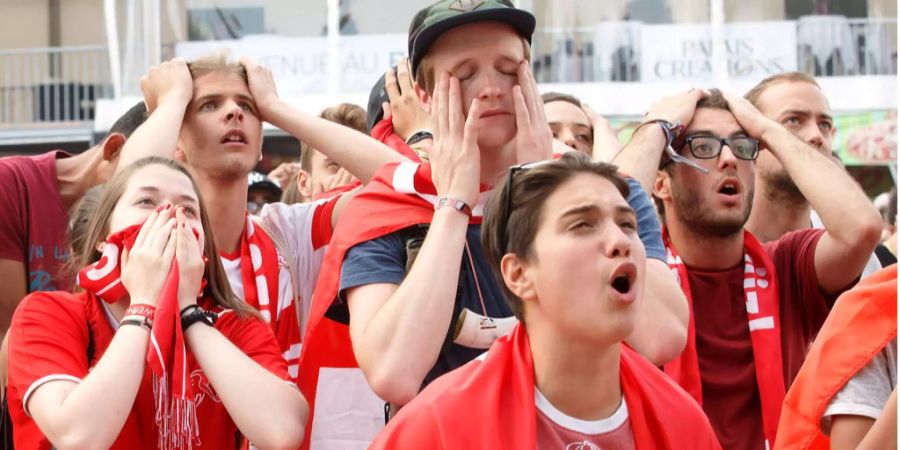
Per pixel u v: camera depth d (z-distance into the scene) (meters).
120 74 15.95
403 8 15.98
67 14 20.91
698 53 15.41
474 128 3.38
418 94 3.66
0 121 19.22
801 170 4.14
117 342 3.25
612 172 2.68
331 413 3.91
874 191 15.00
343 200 4.28
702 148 4.06
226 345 3.36
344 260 3.46
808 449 3.05
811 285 4.14
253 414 3.27
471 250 3.40
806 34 15.57
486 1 3.48
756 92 5.07
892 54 15.52
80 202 3.76
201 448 3.36
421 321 3.17
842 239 4.03
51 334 3.30
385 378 3.13
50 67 19.25
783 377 3.98
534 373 2.64
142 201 3.51
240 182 4.20
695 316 4.04
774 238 4.84
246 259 4.17
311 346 3.83
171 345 3.35
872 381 3.01
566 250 2.58
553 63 15.45
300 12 16.45
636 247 2.62
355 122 5.86
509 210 2.72
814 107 4.91
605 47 15.42
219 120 4.16
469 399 2.57
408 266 3.38
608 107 15.27
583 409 2.62
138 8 16.05
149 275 3.34
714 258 4.08
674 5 15.44
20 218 4.30
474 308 3.36
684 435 2.68
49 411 3.14
